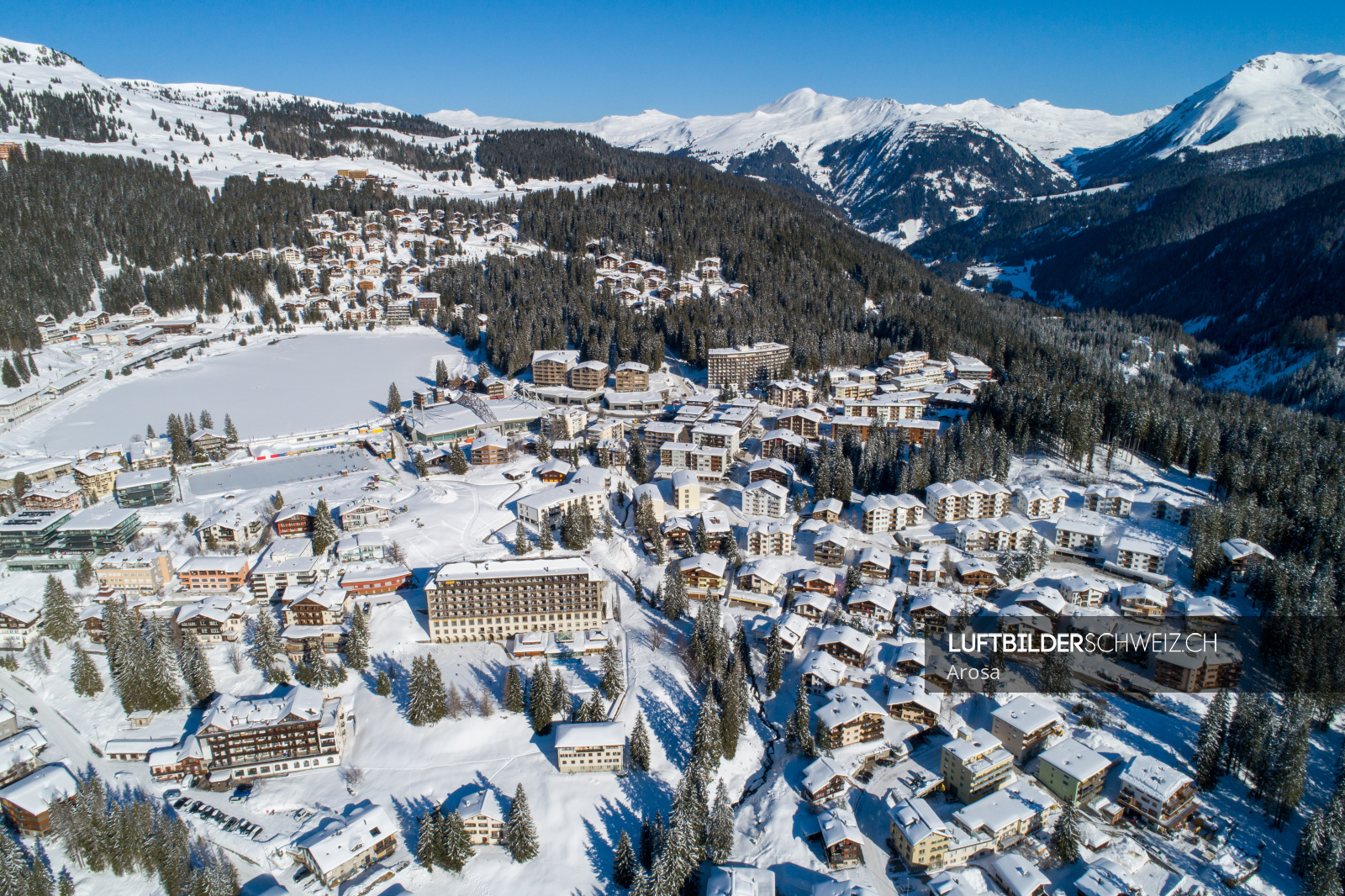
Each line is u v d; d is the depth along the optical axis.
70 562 181.12
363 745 137.50
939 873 113.75
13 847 112.06
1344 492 199.00
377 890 112.31
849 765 134.25
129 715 140.62
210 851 116.50
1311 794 125.38
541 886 113.50
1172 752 135.38
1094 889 108.00
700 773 123.12
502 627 162.50
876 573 188.12
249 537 194.38
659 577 187.38
